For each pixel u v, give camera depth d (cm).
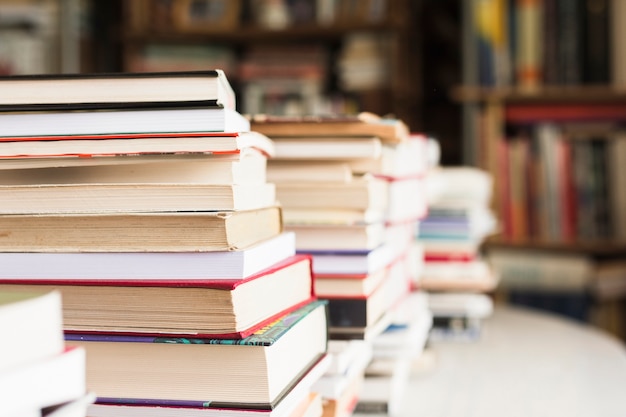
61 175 57
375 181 76
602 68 238
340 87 265
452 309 124
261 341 51
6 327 34
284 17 262
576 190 241
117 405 53
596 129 247
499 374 103
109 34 281
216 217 51
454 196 125
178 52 270
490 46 244
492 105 244
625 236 240
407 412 85
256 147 60
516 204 244
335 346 70
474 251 126
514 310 158
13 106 55
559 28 240
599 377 101
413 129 268
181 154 54
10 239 54
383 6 252
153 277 52
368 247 72
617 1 237
